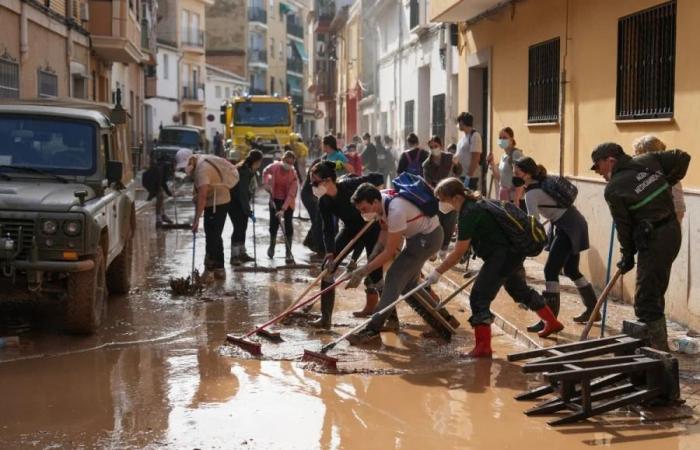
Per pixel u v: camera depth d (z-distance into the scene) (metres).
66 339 8.78
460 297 11.10
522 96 14.23
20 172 9.27
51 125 9.58
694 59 8.72
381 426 6.36
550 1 12.80
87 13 25.77
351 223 9.31
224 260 13.56
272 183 13.88
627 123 10.21
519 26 14.33
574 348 6.89
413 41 26.11
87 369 7.77
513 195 12.47
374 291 9.73
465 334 9.18
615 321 9.17
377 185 9.33
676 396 6.48
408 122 27.52
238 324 9.53
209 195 12.28
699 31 8.62
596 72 11.17
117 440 6.02
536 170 8.98
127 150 11.62
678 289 8.91
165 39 54.88
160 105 53.03
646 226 7.02
